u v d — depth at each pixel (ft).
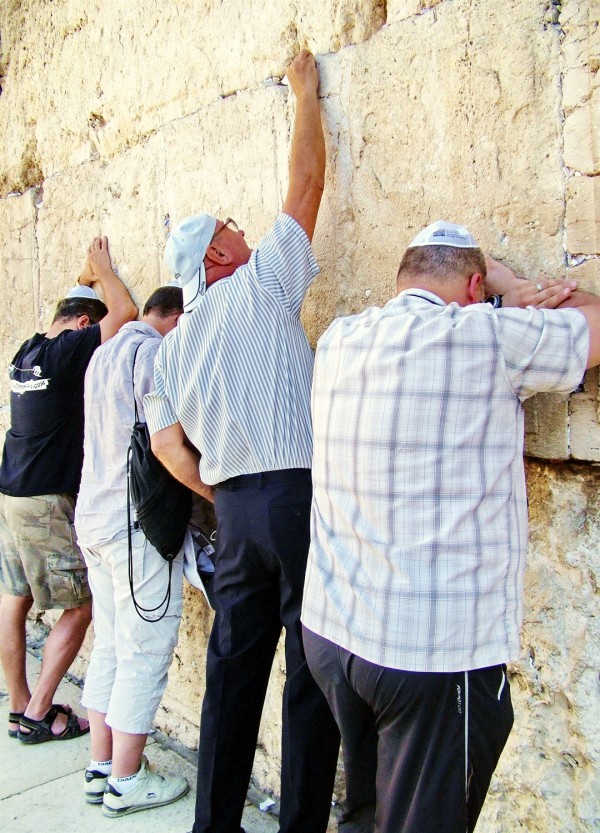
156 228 10.79
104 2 11.43
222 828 7.55
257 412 7.09
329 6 7.95
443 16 6.93
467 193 6.84
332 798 8.13
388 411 5.24
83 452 10.62
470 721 5.09
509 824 6.83
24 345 10.79
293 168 7.74
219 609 7.62
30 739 10.64
